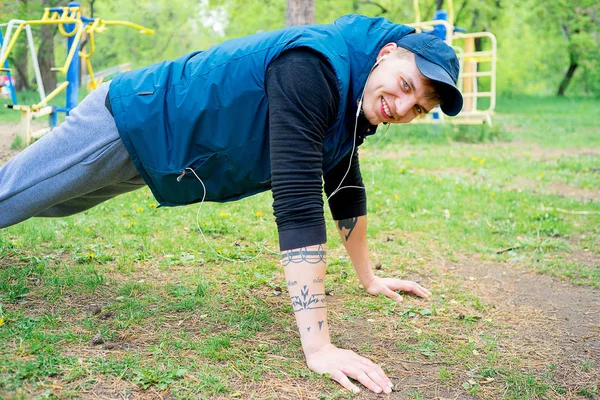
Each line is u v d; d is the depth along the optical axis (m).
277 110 2.32
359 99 2.45
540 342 3.00
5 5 17.08
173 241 4.27
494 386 2.53
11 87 9.36
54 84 20.98
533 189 7.31
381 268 4.03
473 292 3.70
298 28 2.44
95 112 2.69
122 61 31.02
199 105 2.51
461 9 25.02
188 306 3.11
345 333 2.96
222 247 4.22
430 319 3.20
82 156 2.70
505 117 19.58
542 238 5.05
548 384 2.57
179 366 2.48
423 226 5.21
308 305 2.46
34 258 3.61
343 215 3.25
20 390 2.18
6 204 2.81
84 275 3.43
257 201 5.68
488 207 6.08
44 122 11.39
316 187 2.38
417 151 10.70
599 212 6.03
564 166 9.14
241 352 2.64
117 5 30.30
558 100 29.58
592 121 17.98
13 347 2.51
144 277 3.54
